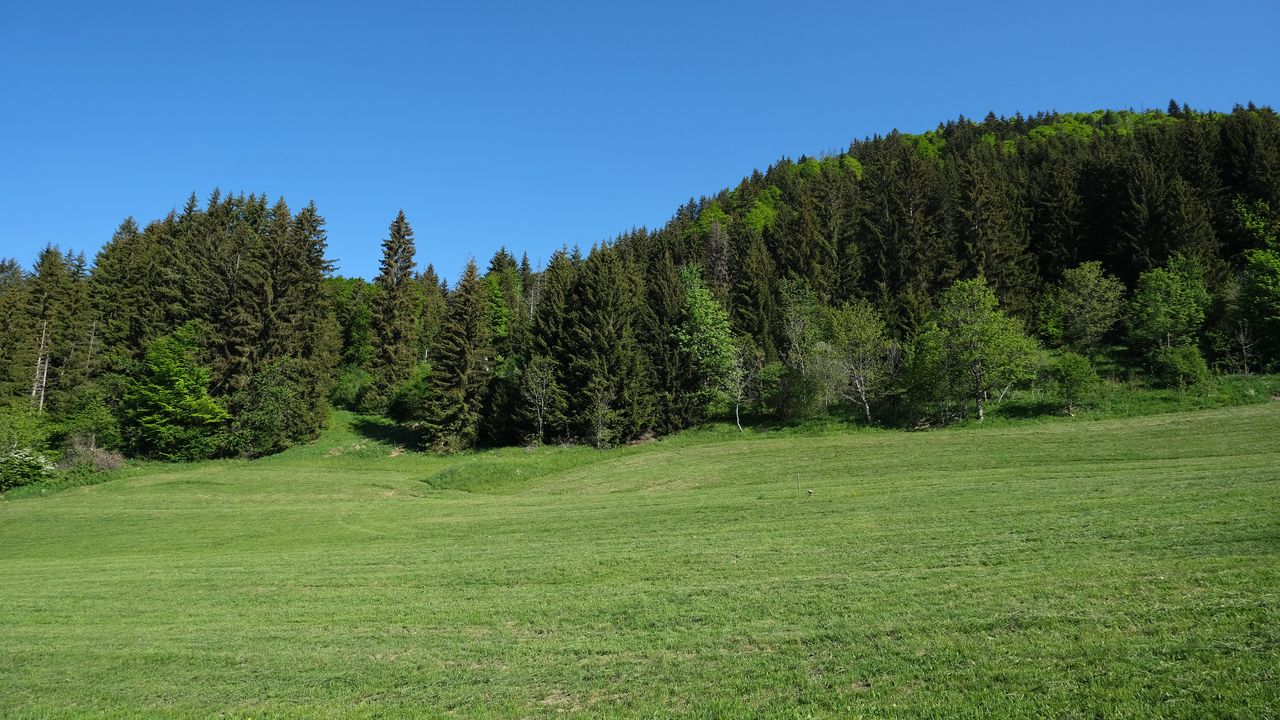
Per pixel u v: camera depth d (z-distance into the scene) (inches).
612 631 513.7
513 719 373.7
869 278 2866.6
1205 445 1268.5
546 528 1026.7
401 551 937.5
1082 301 2298.2
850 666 391.9
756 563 677.3
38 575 936.3
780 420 2175.2
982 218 2662.4
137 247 2893.7
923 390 1966.0
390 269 2913.4
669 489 1435.8
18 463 1866.4
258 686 460.8
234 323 2410.2
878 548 682.2
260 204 3415.4
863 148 6471.5
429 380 2395.4
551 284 2559.1
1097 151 3400.6
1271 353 2071.9
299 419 2373.3
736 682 389.7
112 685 483.8
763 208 4749.0
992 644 394.3
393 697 423.2
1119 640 372.8
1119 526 650.8
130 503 1626.5
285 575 821.2
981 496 917.2
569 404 2279.8
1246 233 2652.6
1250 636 351.9
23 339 2340.1
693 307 2388.0
